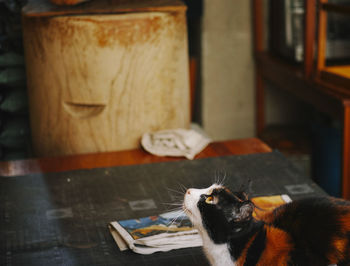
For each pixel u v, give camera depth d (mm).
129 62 3467
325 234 1710
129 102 3543
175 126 3725
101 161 3355
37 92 3592
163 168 3182
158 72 3547
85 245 2340
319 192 2814
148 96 3564
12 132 4305
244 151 3490
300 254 1715
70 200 2787
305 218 1763
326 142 4898
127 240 2299
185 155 3383
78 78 3471
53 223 2545
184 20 3594
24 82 4238
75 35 3385
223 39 5375
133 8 3420
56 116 3574
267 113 5734
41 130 3660
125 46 3430
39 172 3182
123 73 3479
